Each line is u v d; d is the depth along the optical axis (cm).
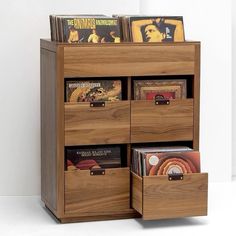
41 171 536
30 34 548
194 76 510
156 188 484
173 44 504
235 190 575
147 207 484
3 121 551
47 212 523
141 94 507
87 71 493
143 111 504
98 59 493
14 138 553
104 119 498
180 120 511
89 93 498
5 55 547
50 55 502
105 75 496
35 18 548
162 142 527
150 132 507
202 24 581
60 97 491
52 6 549
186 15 578
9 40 546
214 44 584
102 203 502
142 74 501
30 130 554
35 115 554
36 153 556
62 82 489
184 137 512
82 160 502
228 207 534
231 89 600
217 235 478
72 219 500
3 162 554
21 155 555
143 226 493
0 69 547
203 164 593
